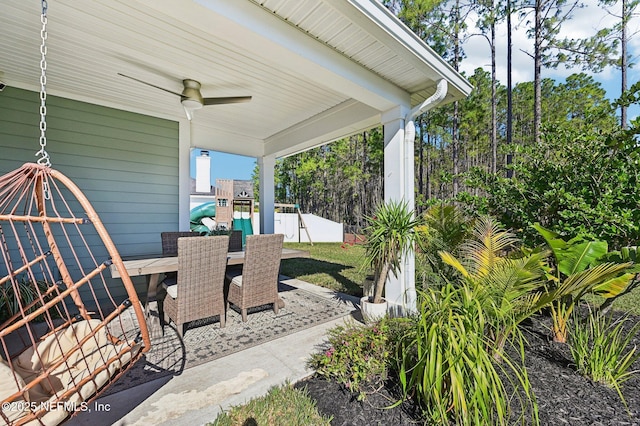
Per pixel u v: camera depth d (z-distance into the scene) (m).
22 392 1.16
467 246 2.96
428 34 10.19
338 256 8.57
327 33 2.33
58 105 3.77
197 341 2.72
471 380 1.59
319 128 4.61
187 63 3.01
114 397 1.89
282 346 2.63
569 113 11.70
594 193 3.03
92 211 1.33
